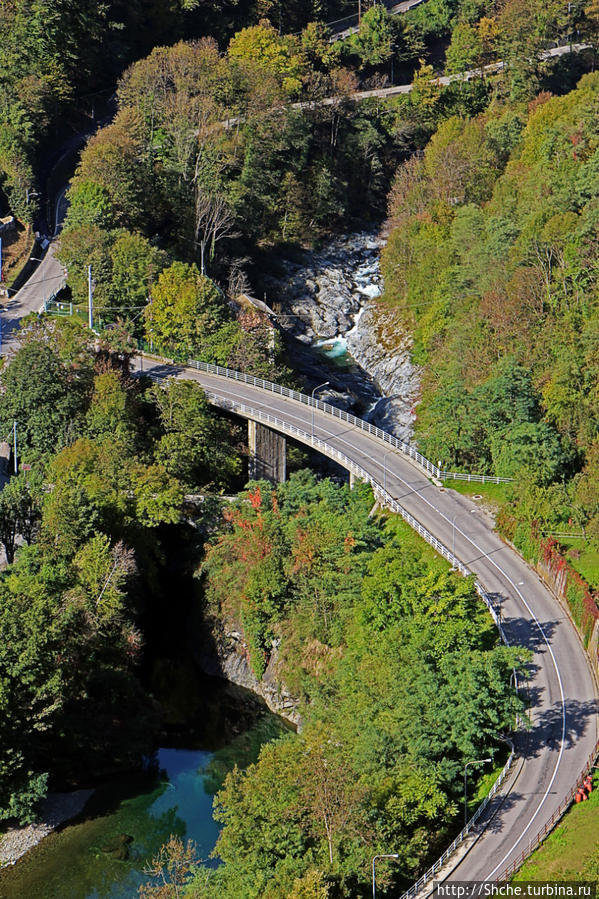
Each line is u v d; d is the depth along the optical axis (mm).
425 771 107938
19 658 117500
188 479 169375
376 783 105500
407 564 130000
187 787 126688
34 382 169500
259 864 99188
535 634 132750
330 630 137250
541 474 159875
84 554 139500
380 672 119312
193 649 150875
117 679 137875
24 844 117000
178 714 140375
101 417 169375
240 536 151000
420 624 124125
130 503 155125
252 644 143250
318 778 99875
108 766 129125
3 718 115938
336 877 97500
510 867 100938
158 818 121312
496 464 166375
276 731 136625
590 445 164250
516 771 113000
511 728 115812
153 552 160500
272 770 102875
